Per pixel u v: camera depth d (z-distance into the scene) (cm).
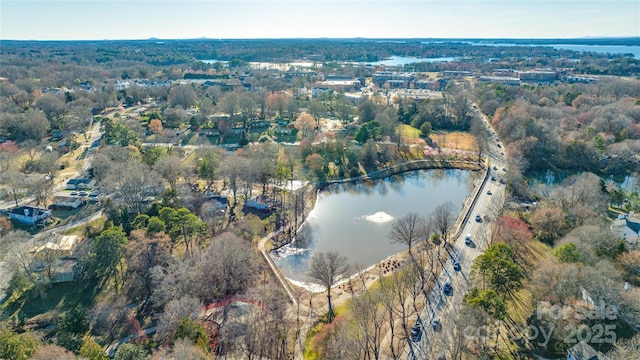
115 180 17138
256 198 19400
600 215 15588
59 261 13325
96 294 12581
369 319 10988
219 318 11344
